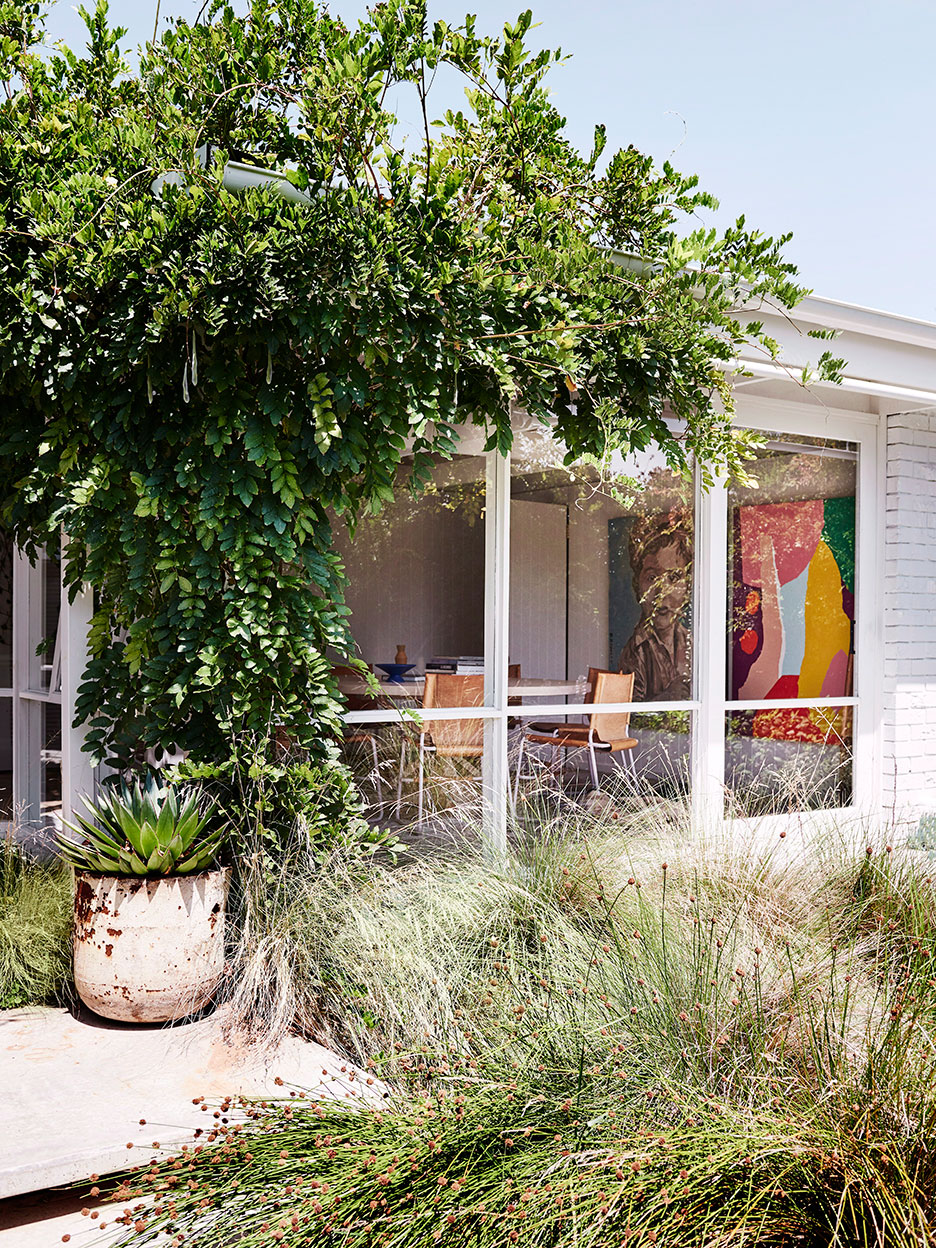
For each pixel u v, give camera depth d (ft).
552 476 16.57
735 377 16.33
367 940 10.89
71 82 14.43
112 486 12.23
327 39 13.04
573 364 13.10
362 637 14.69
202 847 11.43
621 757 17.39
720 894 12.58
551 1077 8.36
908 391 19.07
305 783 12.69
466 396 13.64
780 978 9.59
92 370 11.84
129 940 10.95
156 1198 7.13
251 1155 7.45
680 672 18.26
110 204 11.75
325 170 12.39
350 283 11.75
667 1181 7.09
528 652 16.25
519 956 10.80
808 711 20.47
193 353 11.42
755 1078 8.15
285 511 12.33
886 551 21.67
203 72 13.01
